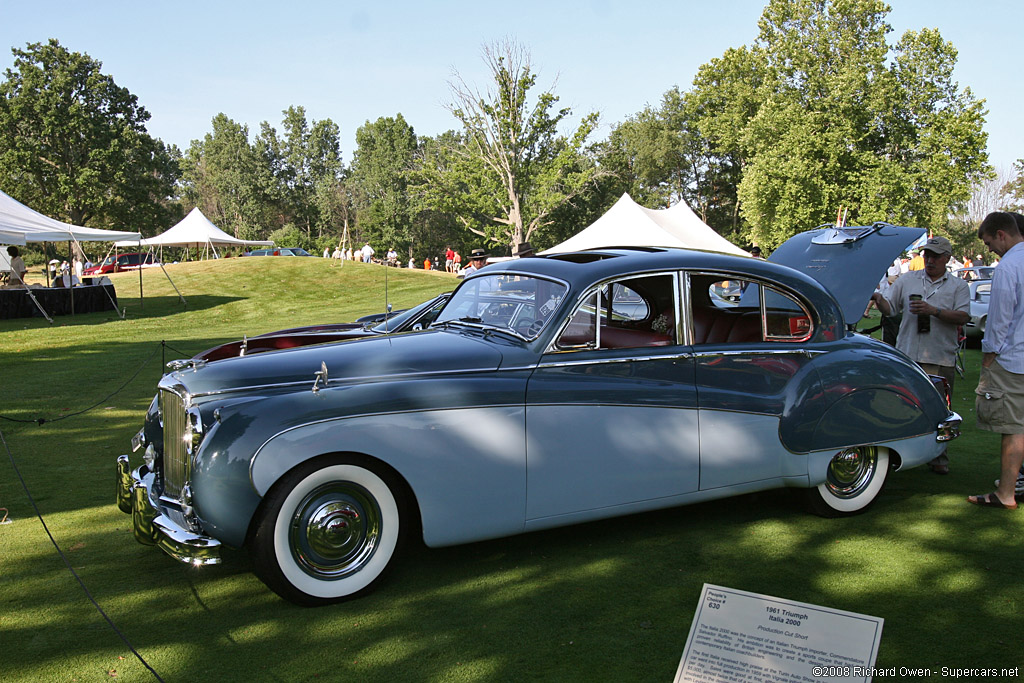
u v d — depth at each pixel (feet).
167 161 280.31
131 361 38.42
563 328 11.80
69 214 182.09
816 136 116.78
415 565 12.05
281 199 299.79
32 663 8.95
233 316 68.90
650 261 12.60
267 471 9.82
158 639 9.58
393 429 10.44
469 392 10.95
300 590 10.30
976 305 41.52
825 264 16.02
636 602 10.57
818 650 8.46
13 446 20.03
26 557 12.37
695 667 8.57
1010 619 10.02
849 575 11.44
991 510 14.55
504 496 11.21
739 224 212.43
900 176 111.86
